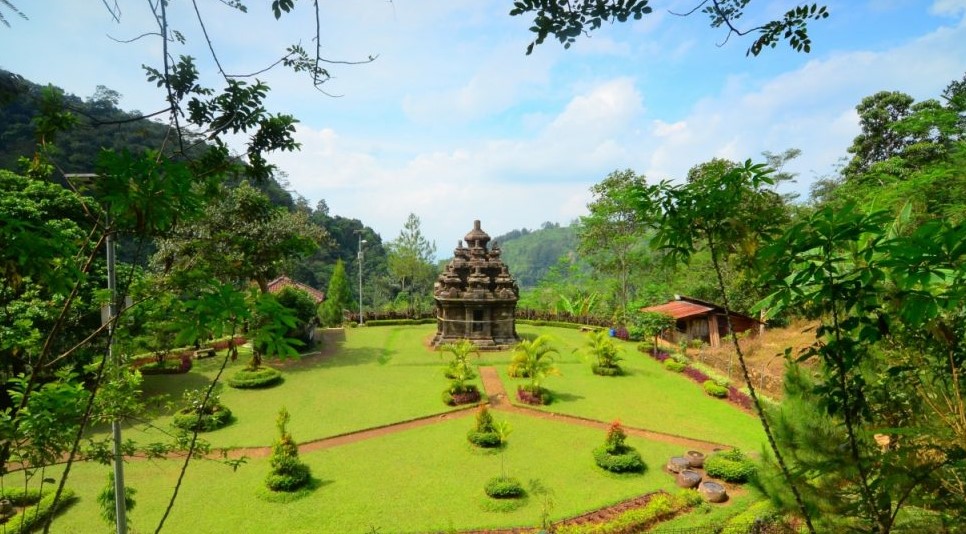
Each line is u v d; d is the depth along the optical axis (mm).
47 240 4992
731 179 6066
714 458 16875
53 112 5660
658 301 47719
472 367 31484
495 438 19312
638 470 17391
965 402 5910
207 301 5855
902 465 5676
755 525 11891
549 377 29656
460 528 13773
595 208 45781
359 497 15539
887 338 6539
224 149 6633
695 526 13750
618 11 5098
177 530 13617
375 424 21938
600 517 14383
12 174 19438
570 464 18000
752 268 6203
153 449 8242
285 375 29203
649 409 24109
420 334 43062
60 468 16766
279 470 15758
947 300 4348
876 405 6852
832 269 4914
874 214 4477
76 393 7035
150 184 5262
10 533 12086
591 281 59938
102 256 20922
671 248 6980
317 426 21688
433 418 23031
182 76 5992
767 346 30203
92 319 18703
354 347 37094
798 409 7887
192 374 27828
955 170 13711
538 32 5238
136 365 25469
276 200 79188
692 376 29516
